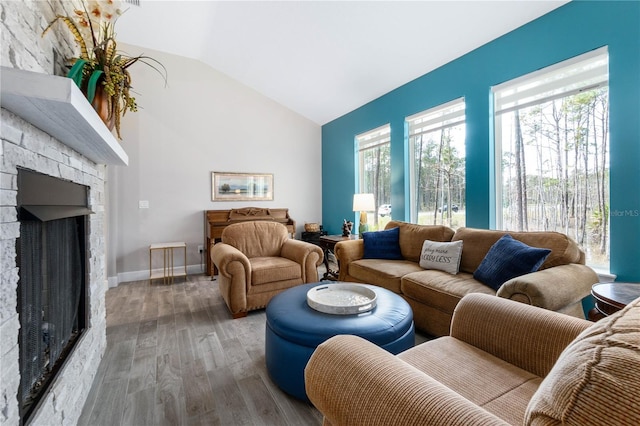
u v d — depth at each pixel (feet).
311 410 4.94
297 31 10.79
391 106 13.01
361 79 12.71
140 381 5.70
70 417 4.31
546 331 3.46
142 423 4.61
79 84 4.57
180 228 14.42
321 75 13.33
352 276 10.40
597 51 6.85
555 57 7.57
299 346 5.09
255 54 13.08
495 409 2.82
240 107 15.83
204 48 13.55
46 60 4.24
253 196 16.22
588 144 7.29
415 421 1.95
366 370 2.42
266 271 9.45
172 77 14.16
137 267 13.47
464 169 10.21
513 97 8.75
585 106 7.32
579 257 6.79
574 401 1.44
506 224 9.06
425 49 9.94
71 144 4.43
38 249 3.71
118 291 11.73
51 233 4.15
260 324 8.54
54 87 2.64
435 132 11.34
